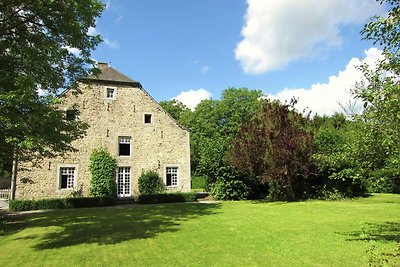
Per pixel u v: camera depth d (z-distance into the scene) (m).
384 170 6.59
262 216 13.08
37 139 8.52
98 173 21.27
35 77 10.17
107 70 23.45
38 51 10.36
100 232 10.22
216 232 9.80
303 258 6.71
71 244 8.58
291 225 10.67
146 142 23.12
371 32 5.27
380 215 12.52
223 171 22.28
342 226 10.27
